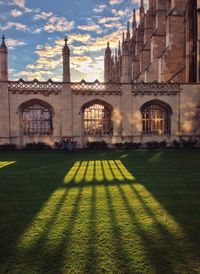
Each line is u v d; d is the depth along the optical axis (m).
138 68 50.91
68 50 28.53
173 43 34.66
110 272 4.77
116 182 11.74
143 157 20.66
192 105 29.89
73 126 28.80
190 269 4.85
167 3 37.50
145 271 4.79
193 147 28.78
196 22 32.69
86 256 5.34
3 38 27.77
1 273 4.76
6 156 21.89
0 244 5.89
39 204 8.62
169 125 30.02
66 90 28.38
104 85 29.09
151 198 9.26
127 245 5.79
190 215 7.58
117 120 29.25
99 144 28.61
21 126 28.33
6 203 8.78
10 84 27.86
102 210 8.02
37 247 5.73
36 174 13.62
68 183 11.59
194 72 33.53
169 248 5.65
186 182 11.66
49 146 28.47
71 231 6.52
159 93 29.52
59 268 4.91
